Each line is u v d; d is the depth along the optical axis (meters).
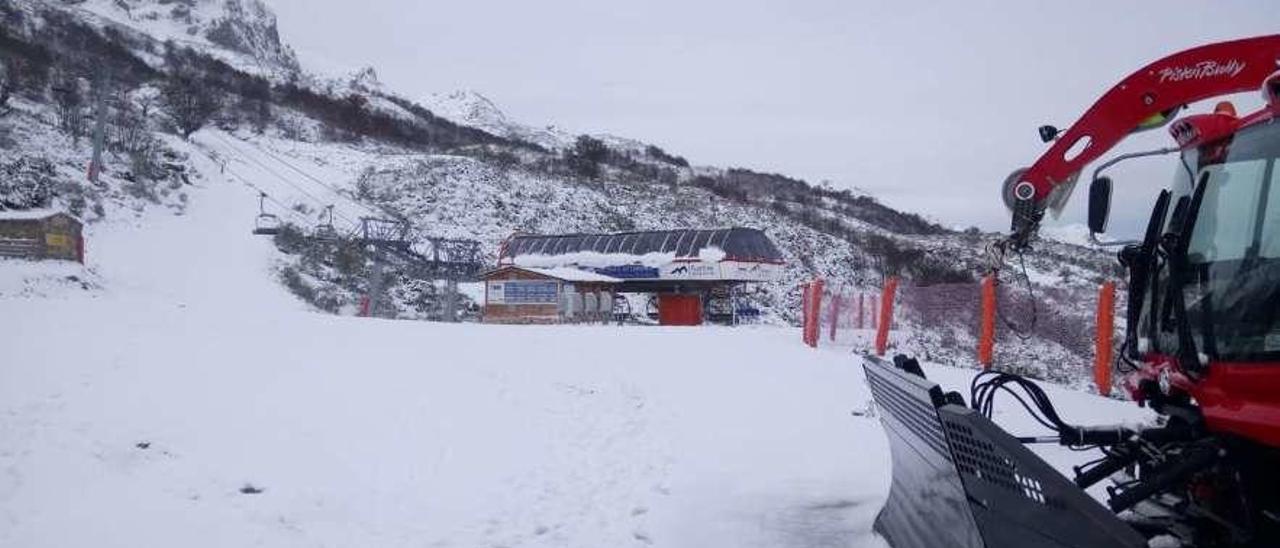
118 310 15.81
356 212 47.81
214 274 32.19
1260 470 4.39
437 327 18.47
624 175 70.12
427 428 9.63
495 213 53.06
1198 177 4.95
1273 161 4.39
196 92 60.56
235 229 38.78
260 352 12.22
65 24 71.56
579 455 9.31
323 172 54.97
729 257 33.44
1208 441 4.53
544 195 57.34
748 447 9.70
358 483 7.78
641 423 10.93
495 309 30.25
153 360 10.84
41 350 10.77
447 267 38.34
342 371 11.62
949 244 51.91
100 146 37.69
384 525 6.91
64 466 7.23
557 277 30.27
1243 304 4.35
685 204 62.09
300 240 38.88
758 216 60.72
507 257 37.38
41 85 48.06
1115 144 6.40
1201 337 4.61
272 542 6.30
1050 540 3.98
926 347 16.75
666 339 18.44
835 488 8.07
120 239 33.25
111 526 6.27
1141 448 5.34
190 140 53.59
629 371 14.16
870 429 10.44
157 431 8.26
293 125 67.06
